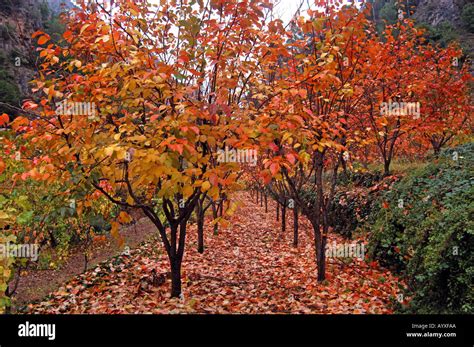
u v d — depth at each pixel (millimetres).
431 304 4066
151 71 3322
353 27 4773
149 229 12148
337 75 5527
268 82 5457
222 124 3787
